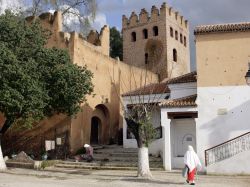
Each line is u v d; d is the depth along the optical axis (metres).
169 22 52.50
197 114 22.70
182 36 57.00
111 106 35.38
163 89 29.23
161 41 51.53
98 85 33.75
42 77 23.62
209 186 16.52
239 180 18.83
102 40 37.84
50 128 29.67
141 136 19.55
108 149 29.88
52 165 24.59
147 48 52.59
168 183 17.30
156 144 28.11
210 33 23.30
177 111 22.91
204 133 22.44
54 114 29.17
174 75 52.34
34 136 29.97
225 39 23.12
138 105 20.53
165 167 22.77
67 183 17.00
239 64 22.72
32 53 24.11
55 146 28.70
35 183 16.69
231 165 21.19
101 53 34.78
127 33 55.00
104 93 34.53
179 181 17.98
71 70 24.03
